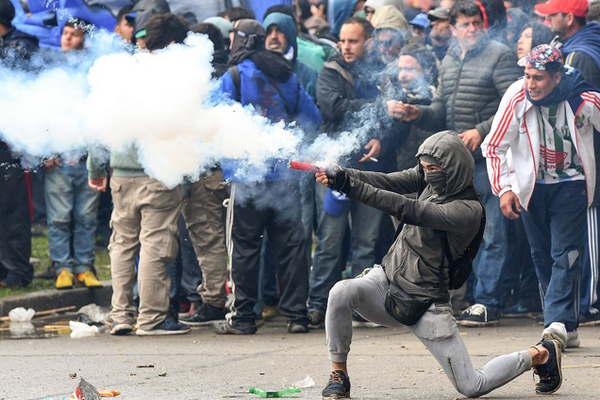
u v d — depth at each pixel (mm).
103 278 29875
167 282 23031
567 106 19891
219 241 24266
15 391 16203
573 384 16281
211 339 22250
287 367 18312
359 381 16688
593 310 23031
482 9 23500
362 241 24078
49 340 22375
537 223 20625
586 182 19969
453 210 14148
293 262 22875
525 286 25047
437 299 14477
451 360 14523
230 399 15367
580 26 23062
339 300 14680
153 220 22703
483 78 23516
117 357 19719
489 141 20562
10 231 27484
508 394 15477
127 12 26250
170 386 16500
